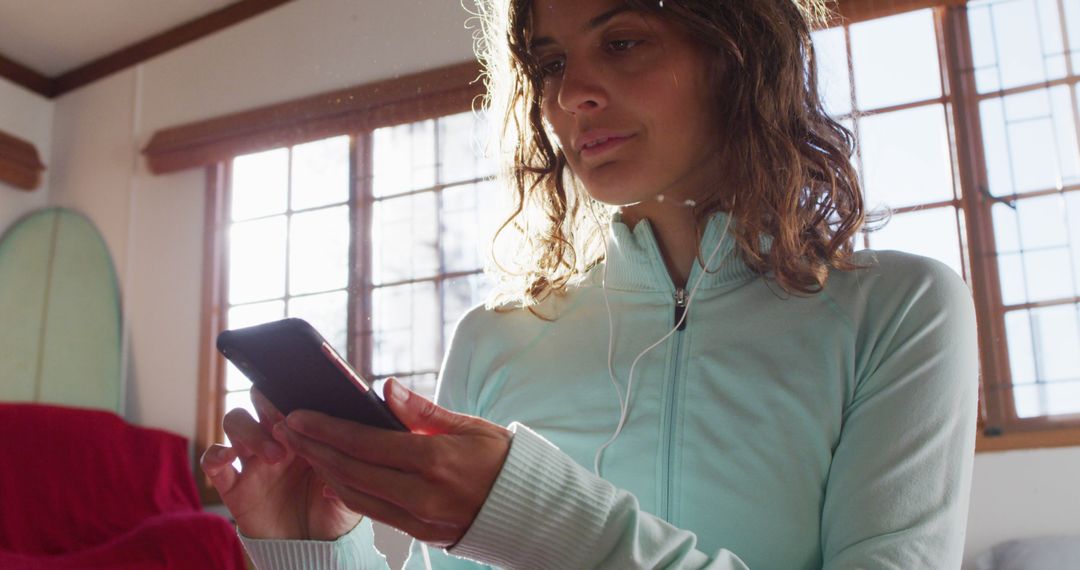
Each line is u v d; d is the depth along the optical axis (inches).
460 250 160.9
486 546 22.4
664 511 29.7
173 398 191.3
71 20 200.5
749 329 31.2
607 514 23.2
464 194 161.9
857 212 33.4
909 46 128.6
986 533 116.2
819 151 34.1
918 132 127.3
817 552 28.1
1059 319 120.2
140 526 145.9
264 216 186.7
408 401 23.3
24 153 203.9
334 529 29.5
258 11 181.3
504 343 35.5
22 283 197.0
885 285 30.1
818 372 29.4
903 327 29.2
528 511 22.3
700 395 30.6
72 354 195.3
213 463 28.0
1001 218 124.5
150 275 198.2
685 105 31.1
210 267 190.9
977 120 127.0
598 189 31.3
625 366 32.3
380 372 162.6
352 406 23.0
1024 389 119.4
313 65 166.1
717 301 32.1
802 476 28.5
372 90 109.7
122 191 204.2
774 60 32.9
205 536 138.4
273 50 179.2
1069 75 125.5
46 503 158.4
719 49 31.5
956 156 125.3
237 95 187.0
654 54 30.7
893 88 129.0
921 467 26.9
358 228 168.2
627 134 30.7
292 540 28.9
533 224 37.8
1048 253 122.2
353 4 142.3
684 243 33.7
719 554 25.1
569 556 22.9
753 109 32.1
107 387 193.2
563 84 30.9
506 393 34.1
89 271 200.4
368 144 169.5
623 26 30.3
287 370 23.7
